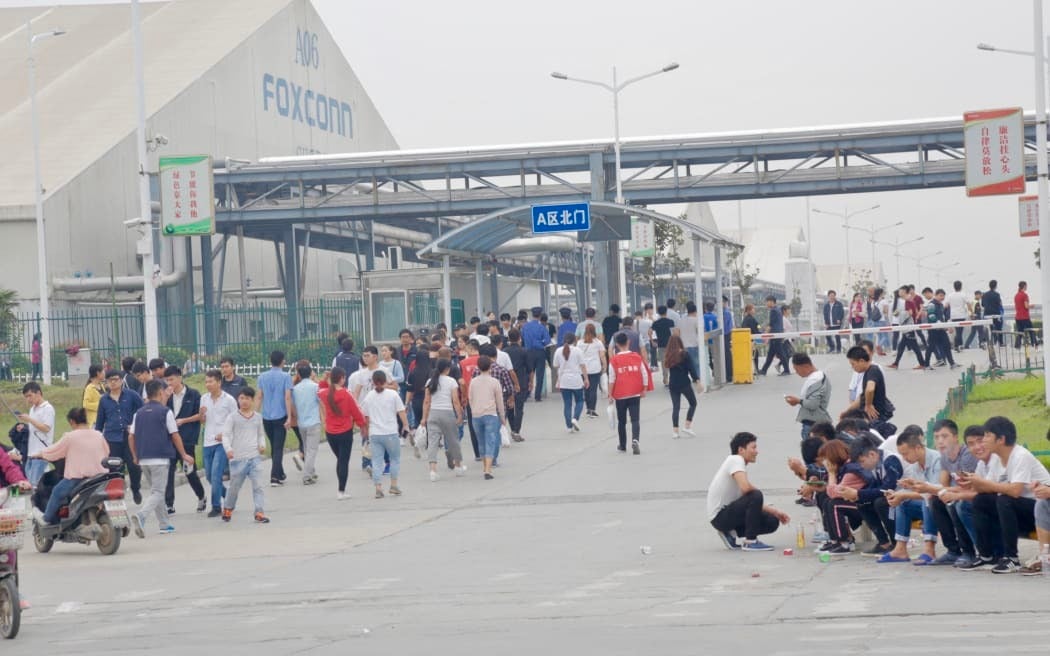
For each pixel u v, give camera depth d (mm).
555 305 106938
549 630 12352
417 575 16750
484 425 26703
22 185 71562
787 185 70938
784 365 45312
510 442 31609
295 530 21891
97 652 12391
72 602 15922
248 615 14312
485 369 26859
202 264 79875
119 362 54125
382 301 46906
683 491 23328
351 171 73250
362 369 30109
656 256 87625
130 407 24250
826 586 14508
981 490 14883
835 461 16828
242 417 23219
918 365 43406
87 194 72750
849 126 69250
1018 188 30188
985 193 30406
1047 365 30172
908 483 15633
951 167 68938
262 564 18469
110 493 20031
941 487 15453
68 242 71438
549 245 61625
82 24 101562
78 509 20031
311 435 27609
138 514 21906
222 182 73688
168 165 35188
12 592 13430
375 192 73312
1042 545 14609
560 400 41125
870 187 70062
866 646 10719
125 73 85500
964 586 14047
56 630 14000
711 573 15852
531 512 22172
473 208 72938
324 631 12914
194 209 35156
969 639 10852
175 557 19609
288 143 94062
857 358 20188
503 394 30156
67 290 70125
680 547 18094
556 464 27922
